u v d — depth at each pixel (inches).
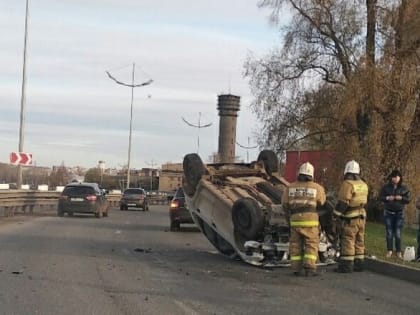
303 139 1175.0
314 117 1141.7
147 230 939.3
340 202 487.2
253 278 457.4
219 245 589.9
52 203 1461.6
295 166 1160.8
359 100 1034.7
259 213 499.2
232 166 610.9
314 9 1125.1
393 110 1039.0
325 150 1109.7
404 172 1029.2
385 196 568.1
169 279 444.5
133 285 414.0
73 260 530.6
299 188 467.8
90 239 735.7
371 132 1046.4
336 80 1122.0
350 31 1096.8
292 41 1167.6
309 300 376.5
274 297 383.6
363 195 496.1
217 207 552.7
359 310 350.3
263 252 501.7
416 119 1037.2
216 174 587.8
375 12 1061.1
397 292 413.4
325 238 516.7
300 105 1165.7
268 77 1189.7
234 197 547.2
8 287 393.1
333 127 1116.5
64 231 835.4
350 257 493.0
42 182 3383.4
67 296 369.4
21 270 464.1
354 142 1061.8
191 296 379.9
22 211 1283.2
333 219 501.0
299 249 472.4
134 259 555.5
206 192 570.3
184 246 693.3
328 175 1087.0
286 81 1173.7
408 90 1017.5
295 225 468.1
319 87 1152.2
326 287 425.4
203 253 617.3
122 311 332.5
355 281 454.9
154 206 2404.0
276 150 1179.3
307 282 444.8
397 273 482.0
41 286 399.9
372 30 1075.9
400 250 563.5
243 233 510.0
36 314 321.1
